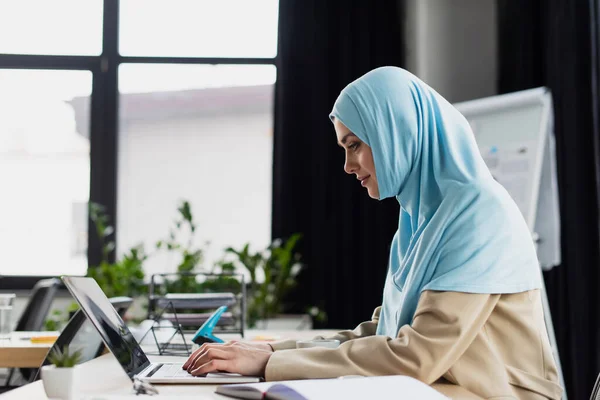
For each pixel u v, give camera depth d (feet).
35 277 16.78
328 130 15.78
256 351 4.56
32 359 6.75
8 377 9.63
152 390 3.92
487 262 4.58
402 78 5.09
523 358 4.66
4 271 17.15
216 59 17.07
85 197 17.15
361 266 15.44
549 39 13.00
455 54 14.85
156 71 17.26
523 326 4.68
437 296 4.47
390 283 5.54
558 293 12.56
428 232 4.76
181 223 15.75
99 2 17.16
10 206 17.25
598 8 11.80
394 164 5.02
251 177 17.17
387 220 15.31
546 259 11.43
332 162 15.72
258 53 17.10
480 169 4.97
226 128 17.24
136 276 15.12
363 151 5.12
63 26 17.17
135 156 17.26
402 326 4.65
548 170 11.49
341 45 15.90
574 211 11.75
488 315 4.58
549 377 4.74
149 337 7.11
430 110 5.07
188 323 7.80
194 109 17.29
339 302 15.43
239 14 17.08
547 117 11.48
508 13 14.56
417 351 4.30
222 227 17.13
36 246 17.20
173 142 17.28
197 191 17.22
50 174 17.24
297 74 16.02
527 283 4.72
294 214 15.81
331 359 4.40
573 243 11.75
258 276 16.01
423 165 5.03
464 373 4.43
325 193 15.62
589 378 11.50
